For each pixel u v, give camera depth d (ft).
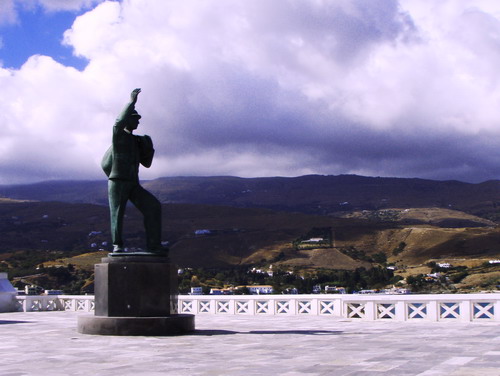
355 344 51.16
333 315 89.25
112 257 63.93
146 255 63.82
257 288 414.00
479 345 48.83
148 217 66.39
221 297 96.12
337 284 486.38
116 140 65.57
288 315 90.38
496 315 73.72
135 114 67.05
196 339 57.26
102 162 68.03
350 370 36.88
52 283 371.15
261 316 89.35
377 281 486.38
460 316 75.05
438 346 48.42
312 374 35.70
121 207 65.51
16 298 116.47
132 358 44.52
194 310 97.91
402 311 77.36
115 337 59.88
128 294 62.59
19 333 66.13
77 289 351.25
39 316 98.73
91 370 39.06
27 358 45.24
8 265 416.67
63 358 45.03
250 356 44.60
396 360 40.78
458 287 404.57
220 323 76.18
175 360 43.11
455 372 35.24
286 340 55.42
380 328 67.05
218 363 41.32
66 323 82.53
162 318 61.46
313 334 60.85
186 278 431.43
